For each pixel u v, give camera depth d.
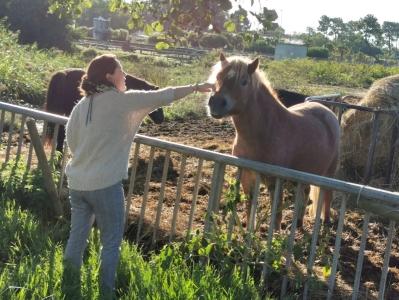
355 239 5.98
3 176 5.90
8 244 4.70
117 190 3.90
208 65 29.89
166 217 5.94
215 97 4.76
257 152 5.19
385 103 8.22
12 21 33.00
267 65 34.09
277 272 4.48
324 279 4.76
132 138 3.97
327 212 6.25
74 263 4.04
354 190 3.90
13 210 5.23
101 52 33.47
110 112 3.80
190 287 3.87
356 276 4.02
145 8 4.32
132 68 20.91
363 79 31.83
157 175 7.92
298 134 5.39
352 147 8.40
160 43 4.25
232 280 4.21
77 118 3.92
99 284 3.88
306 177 4.15
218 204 4.72
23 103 13.70
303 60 38.25
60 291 3.70
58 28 34.12
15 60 15.98
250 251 4.48
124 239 5.16
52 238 4.93
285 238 4.41
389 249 3.87
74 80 8.64
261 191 7.43
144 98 3.87
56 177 5.93
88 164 3.86
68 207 5.79
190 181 7.76
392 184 7.91
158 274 4.11
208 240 4.55
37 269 3.96
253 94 4.94
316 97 8.21
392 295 4.76
